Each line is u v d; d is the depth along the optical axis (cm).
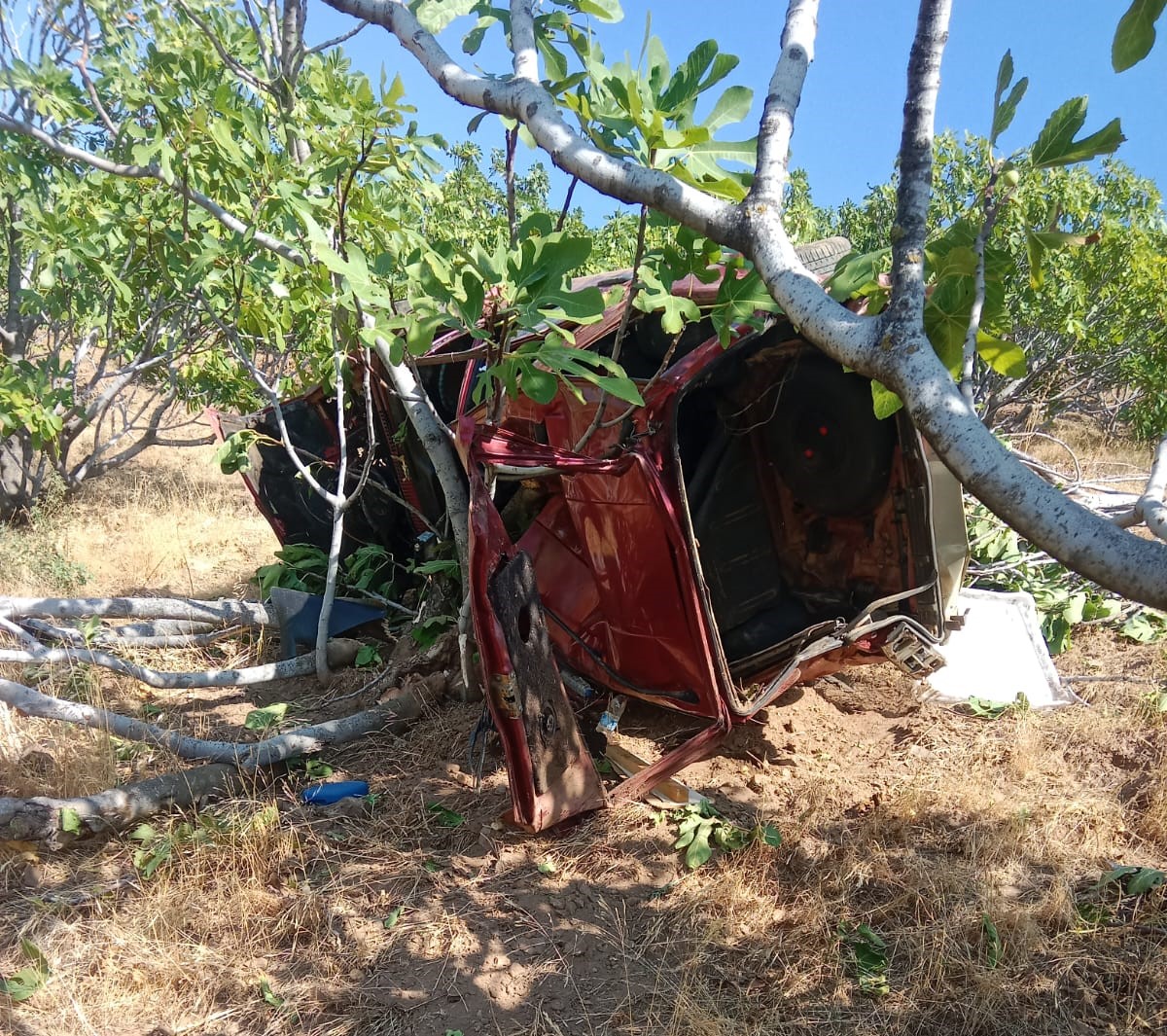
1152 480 191
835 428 387
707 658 368
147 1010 288
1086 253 1077
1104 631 573
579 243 255
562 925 323
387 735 456
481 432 350
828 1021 277
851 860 345
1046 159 179
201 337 803
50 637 521
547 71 298
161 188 637
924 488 372
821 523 421
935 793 387
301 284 519
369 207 419
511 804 394
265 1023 282
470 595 335
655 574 370
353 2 262
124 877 349
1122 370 1180
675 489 354
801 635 398
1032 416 1251
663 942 315
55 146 423
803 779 408
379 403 554
